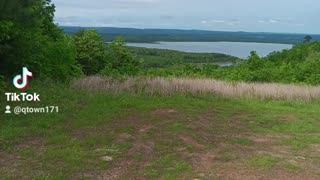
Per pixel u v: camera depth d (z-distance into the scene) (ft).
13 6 34.35
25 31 46.29
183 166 21.43
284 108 43.78
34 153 22.79
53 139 25.76
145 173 20.21
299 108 44.65
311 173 21.04
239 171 20.94
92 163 21.47
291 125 33.91
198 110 39.83
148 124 31.83
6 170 19.86
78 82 51.16
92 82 51.31
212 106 42.98
